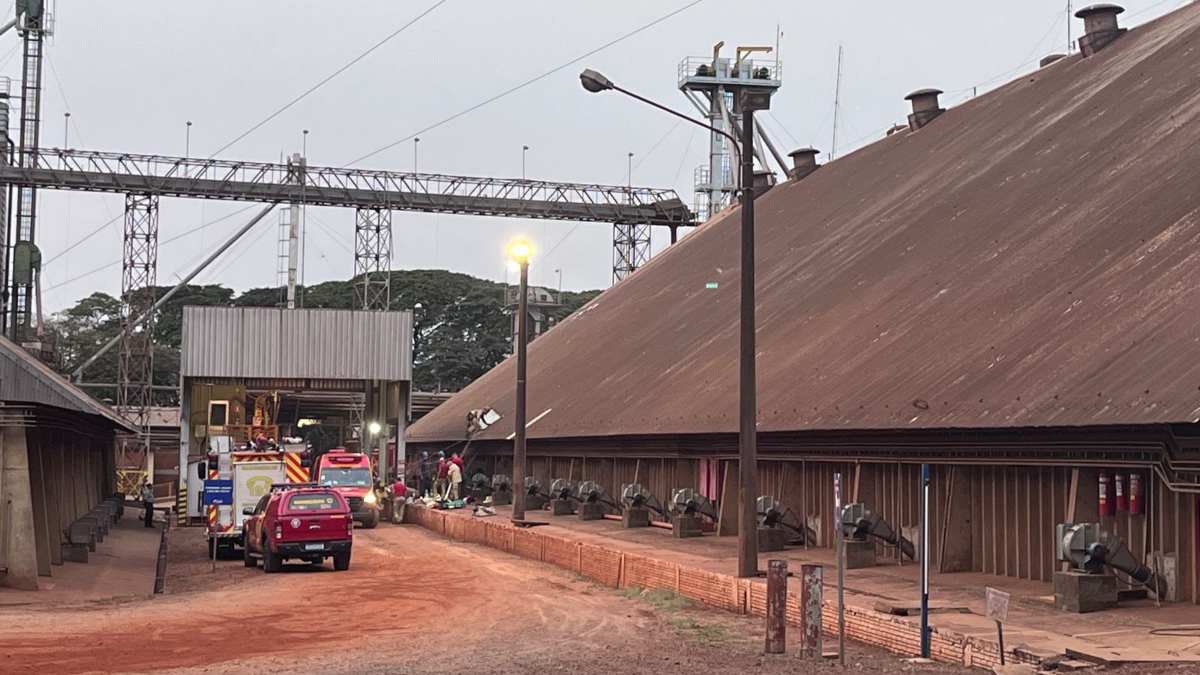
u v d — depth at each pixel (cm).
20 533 2448
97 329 12938
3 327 6650
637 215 8481
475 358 13950
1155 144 2708
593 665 1489
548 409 4969
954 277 2888
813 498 2931
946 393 2247
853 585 2114
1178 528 1766
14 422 2453
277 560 2988
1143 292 2066
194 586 2708
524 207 8294
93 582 2692
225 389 5766
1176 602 1758
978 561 2275
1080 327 2122
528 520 4219
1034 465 2038
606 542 3259
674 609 2106
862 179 4722
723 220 6209
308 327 5431
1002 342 2309
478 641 1733
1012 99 4141
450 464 5278
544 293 11031
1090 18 3959
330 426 10606
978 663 1414
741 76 7988
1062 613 1712
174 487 8900
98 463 5525
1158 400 1683
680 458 3653
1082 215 2639
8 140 7331
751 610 2016
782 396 2942
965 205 3378
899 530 2522
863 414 2438
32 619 1978
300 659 1572
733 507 3366
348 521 3030
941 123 4634
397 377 5491
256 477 3584
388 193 8069
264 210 8319
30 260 6353
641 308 5519
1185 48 3222
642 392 4112
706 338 4156
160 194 7656
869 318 3083
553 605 2200
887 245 3597
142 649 1662
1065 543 1761
